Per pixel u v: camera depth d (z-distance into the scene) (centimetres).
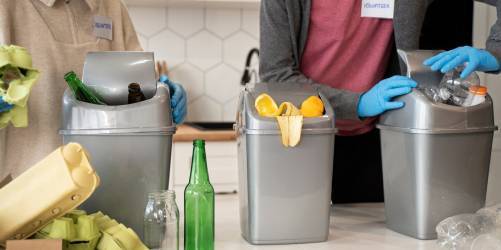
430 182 106
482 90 109
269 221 102
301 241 104
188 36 295
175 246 92
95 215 90
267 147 100
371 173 146
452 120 105
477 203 110
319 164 103
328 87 123
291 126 99
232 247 101
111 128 96
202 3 284
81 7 132
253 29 299
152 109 98
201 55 297
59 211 82
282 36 126
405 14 127
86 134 97
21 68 89
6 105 89
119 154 97
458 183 108
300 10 126
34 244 74
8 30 118
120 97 108
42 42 123
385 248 101
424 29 145
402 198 111
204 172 94
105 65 109
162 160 100
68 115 98
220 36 297
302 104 106
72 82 101
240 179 109
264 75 129
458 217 100
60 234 80
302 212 103
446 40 148
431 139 104
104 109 97
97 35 135
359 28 133
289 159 101
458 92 111
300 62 134
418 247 102
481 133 109
